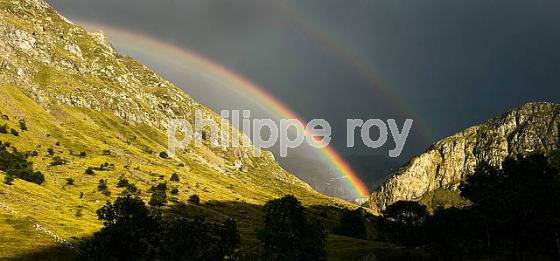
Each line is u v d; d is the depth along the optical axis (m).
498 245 136.62
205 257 84.31
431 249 137.75
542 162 172.00
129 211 85.31
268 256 107.44
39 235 107.88
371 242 175.88
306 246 107.75
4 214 115.44
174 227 84.94
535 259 127.69
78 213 148.00
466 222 147.88
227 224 102.81
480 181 173.75
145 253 83.56
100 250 78.75
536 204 139.50
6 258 90.44
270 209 112.25
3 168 189.88
